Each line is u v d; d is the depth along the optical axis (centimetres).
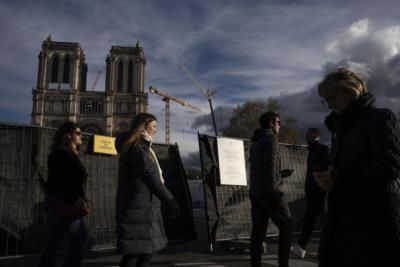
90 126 10162
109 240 641
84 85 11431
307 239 618
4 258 542
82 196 402
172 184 701
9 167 566
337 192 212
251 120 5619
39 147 589
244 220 740
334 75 221
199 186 2169
